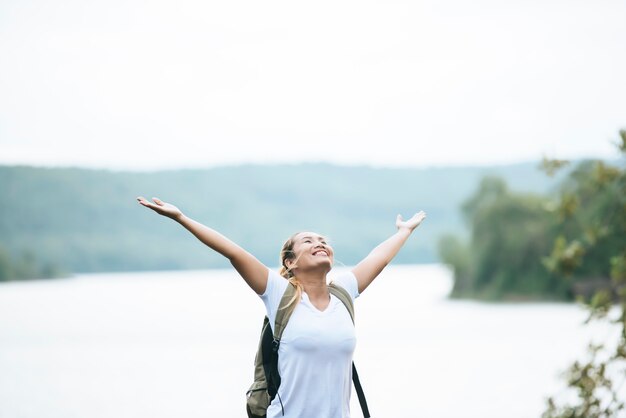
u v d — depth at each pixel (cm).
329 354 528
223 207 17950
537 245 5334
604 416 898
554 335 3225
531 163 18225
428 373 2267
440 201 18662
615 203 968
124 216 16625
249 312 5197
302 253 551
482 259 5606
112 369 2541
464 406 1692
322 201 18475
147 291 8506
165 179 17838
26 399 1908
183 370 2475
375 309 5341
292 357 529
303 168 18788
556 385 1941
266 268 546
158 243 16475
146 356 2920
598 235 963
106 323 4475
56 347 3297
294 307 538
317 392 526
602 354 1727
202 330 3941
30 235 16012
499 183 5859
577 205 982
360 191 18788
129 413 1702
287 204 18362
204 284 10169
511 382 2023
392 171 18812
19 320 4772
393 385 2036
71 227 16212
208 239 533
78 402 1855
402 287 8575
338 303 552
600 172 951
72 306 6128
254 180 18462
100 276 14625
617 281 922
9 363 2748
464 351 2838
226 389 2044
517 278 5447
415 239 17775
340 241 18150
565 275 973
